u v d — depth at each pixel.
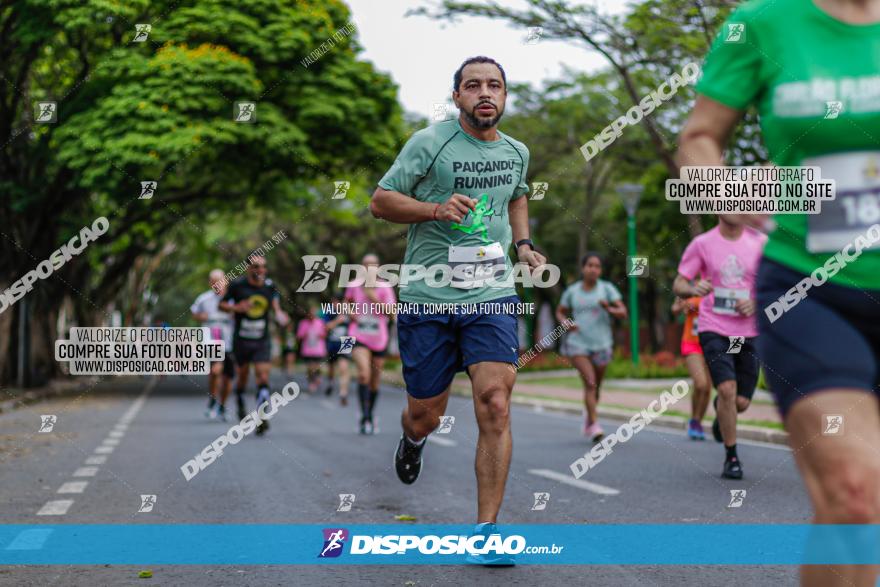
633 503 6.23
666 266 35.41
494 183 4.64
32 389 22.83
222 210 26.02
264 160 21.59
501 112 4.57
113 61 19.03
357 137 22.08
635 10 13.77
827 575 2.00
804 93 2.24
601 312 10.17
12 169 21.44
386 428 12.66
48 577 4.33
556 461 8.68
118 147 18.55
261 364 11.61
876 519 1.98
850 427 2.06
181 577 4.32
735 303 7.41
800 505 6.07
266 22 20.25
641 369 23.53
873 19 2.23
